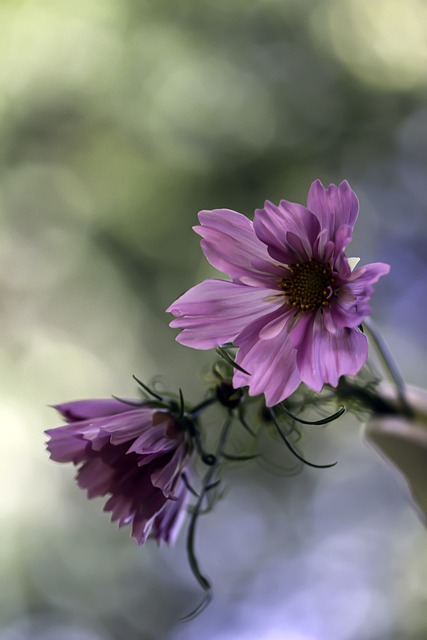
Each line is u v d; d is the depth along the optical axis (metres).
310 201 0.62
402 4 2.00
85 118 1.90
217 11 1.96
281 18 1.99
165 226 1.88
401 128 1.98
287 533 1.80
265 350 0.63
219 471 0.66
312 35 1.99
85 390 1.81
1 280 1.84
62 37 1.88
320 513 1.81
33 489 1.73
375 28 2.00
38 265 1.86
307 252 0.62
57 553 1.73
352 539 1.81
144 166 1.90
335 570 1.80
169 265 1.86
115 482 0.64
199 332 0.63
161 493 0.64
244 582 1.79
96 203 1.89
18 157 1.88
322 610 1.79
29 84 1.88
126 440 0.64
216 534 1.79
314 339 0.62
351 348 0.61
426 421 0.68
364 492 1.81
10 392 1.79
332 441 1.81
